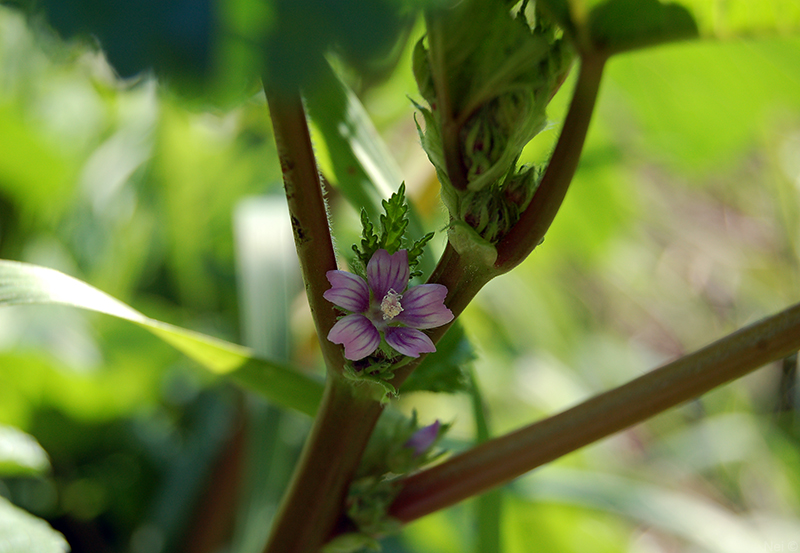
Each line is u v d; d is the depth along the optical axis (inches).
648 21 10.5
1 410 21.7
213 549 22.0
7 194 25.1
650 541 38.3
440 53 9.7
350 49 7.3
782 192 41.0
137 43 6.9
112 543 22.2
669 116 19.6
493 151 10.0
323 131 12.5
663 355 45.4
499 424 29.4
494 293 31.3
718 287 46.6
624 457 36.5
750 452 36.6
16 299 10.9
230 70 7.2
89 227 25.0
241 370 12.3
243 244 18.6
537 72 9.9
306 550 11.3
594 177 27.4
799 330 11.1
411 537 22.8
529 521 22.0
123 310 11.5
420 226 13.4
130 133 26.1
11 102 23.0
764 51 15.8
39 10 7.0
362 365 10.5
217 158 26.0
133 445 23.5
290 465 21.5
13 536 12.4
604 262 37.4
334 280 10.2
